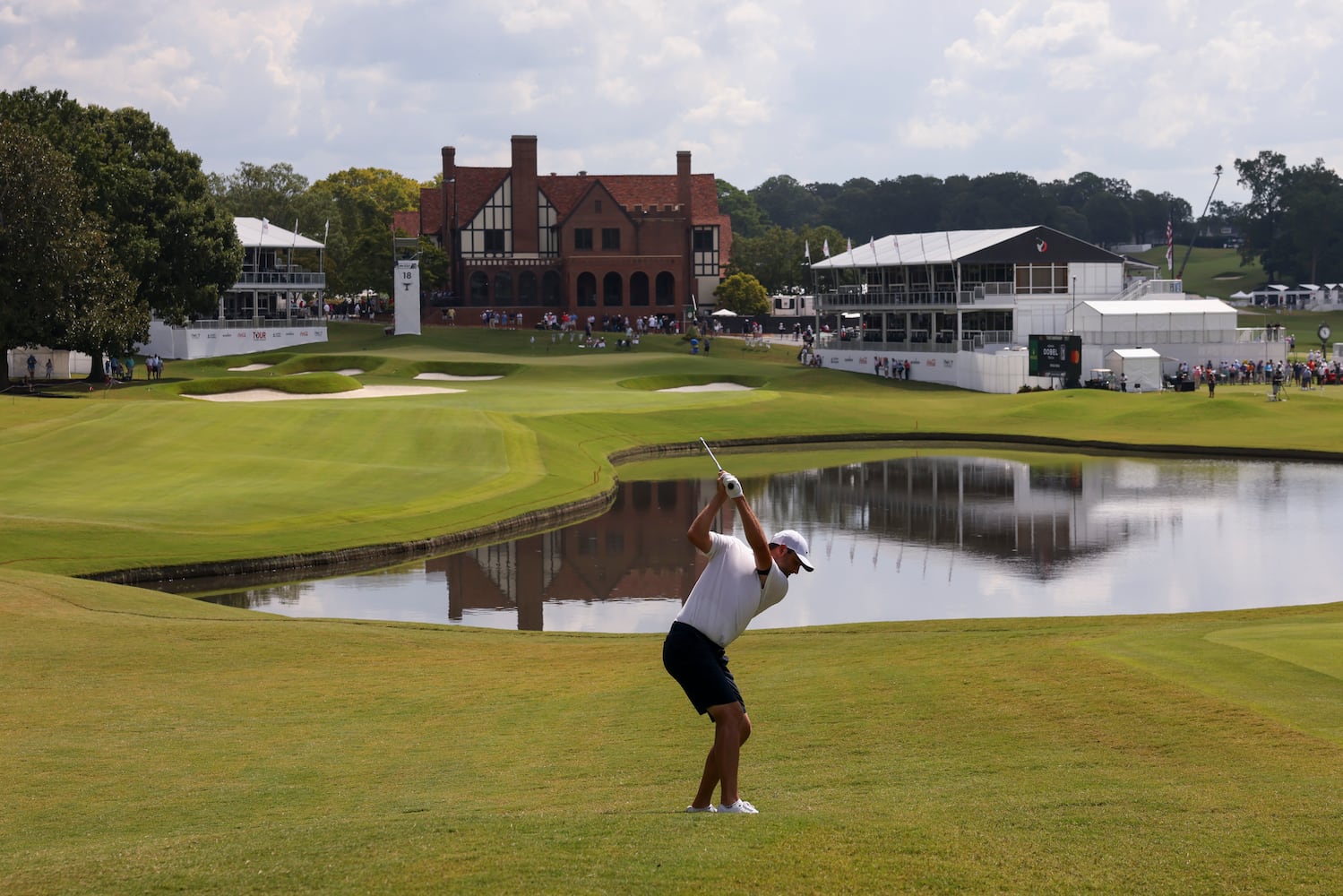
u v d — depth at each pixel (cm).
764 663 1994
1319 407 7912
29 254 7288
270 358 10794
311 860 877
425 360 10181
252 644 2236
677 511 5000
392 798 1199
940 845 897
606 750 1423
